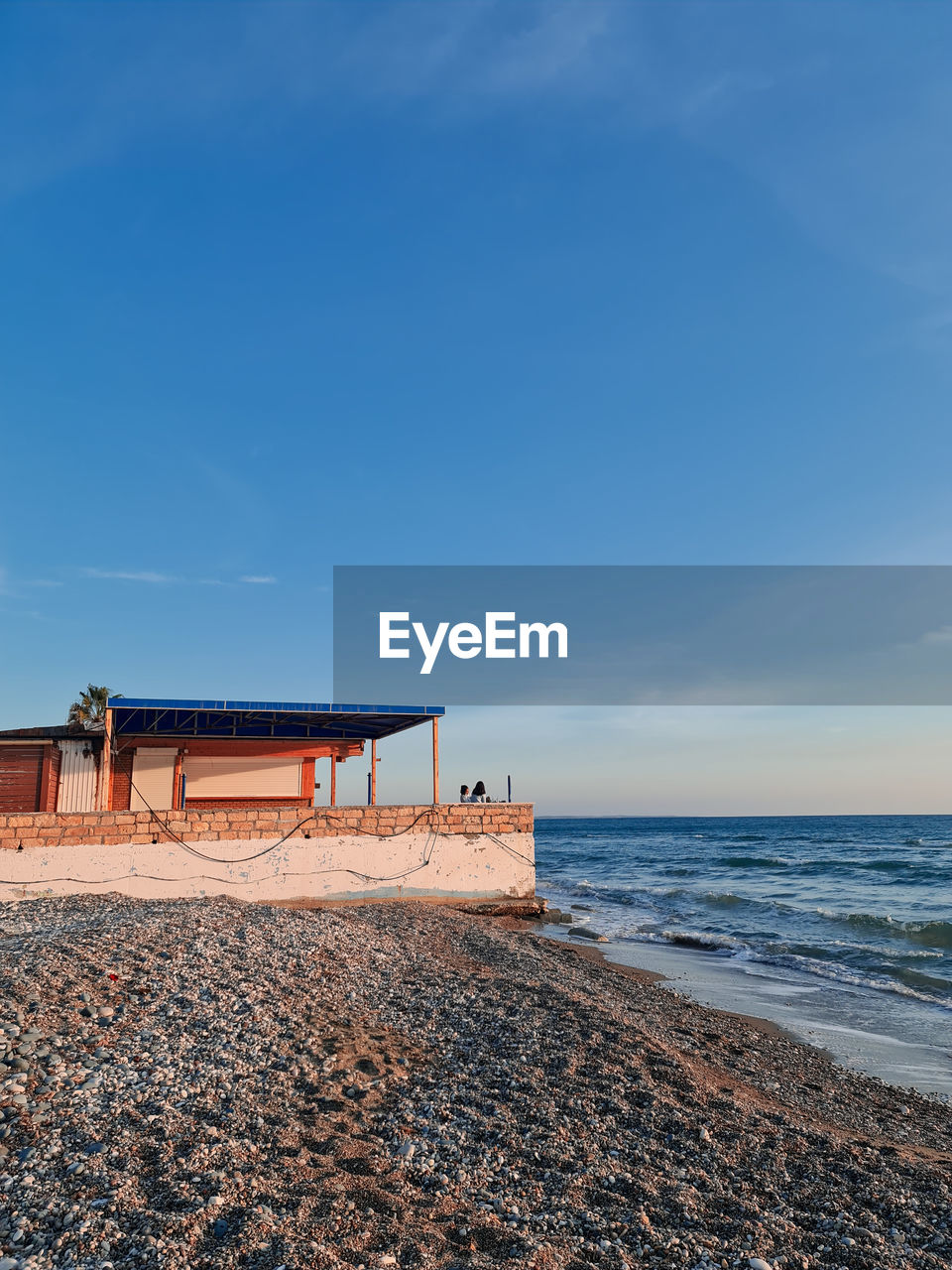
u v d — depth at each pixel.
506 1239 4.75
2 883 15.98
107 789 18.23
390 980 10.68
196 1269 4.16
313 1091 6.88
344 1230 4.66
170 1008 8.27
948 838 71.94
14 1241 4.34
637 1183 5.71
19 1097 5.97
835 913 24.39
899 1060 10.47
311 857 18.44
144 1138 5.58
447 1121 6.55
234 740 24.17
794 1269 4.71
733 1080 8.65
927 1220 5.34
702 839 85.31
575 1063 8.12
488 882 20.20
